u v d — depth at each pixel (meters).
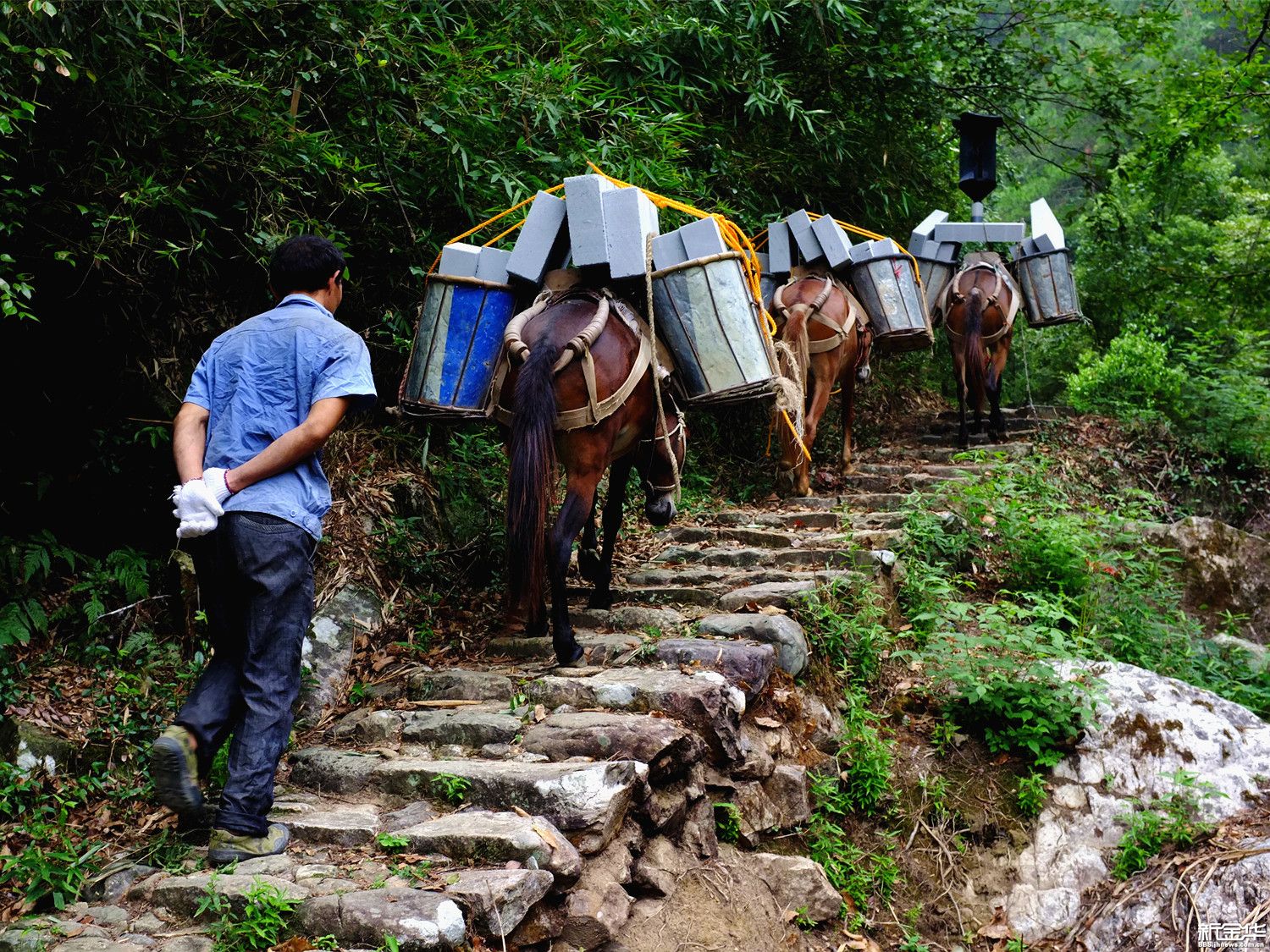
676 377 4.30
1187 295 12.95
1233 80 10.70
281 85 4.65
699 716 3.75
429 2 5.48
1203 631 7.16
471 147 5.14
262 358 3.05
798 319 6.59
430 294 4.16
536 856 2.88
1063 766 4.48
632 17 6.91
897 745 4.53
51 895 2.99
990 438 9.71
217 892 2.71
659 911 3.28
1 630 3.83
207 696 2.97
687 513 6.97
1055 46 11.02
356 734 3.84
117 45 3.68
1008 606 4.94
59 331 4.45
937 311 9.25
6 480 4.32
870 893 4.02
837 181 8.99
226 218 4.65
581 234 4.09
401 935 2.53
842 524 6.32
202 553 2.97
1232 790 4.34
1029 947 3.98
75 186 3.90
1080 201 21.33
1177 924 3.80
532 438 3.58
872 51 8.75
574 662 4.13
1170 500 9.47
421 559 5.14
